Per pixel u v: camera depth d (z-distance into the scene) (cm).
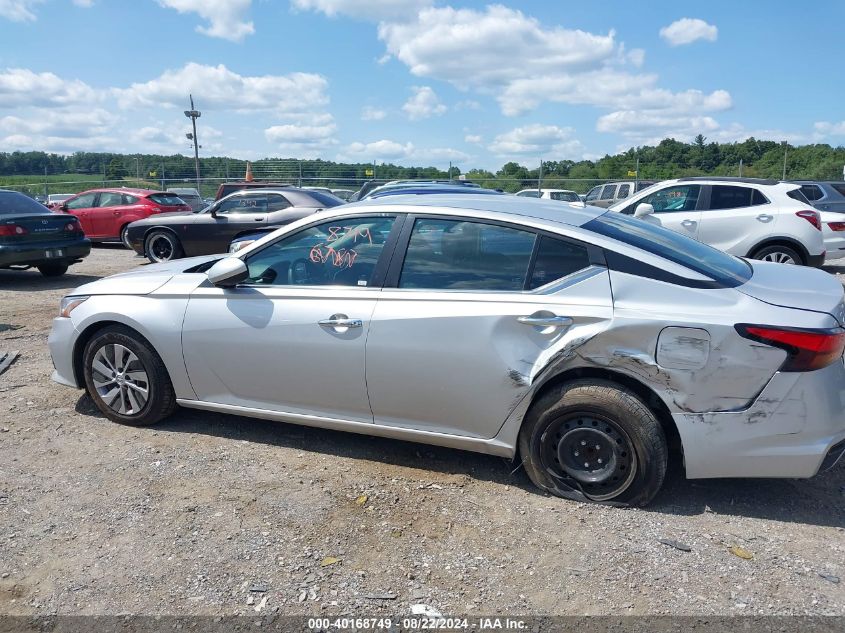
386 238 383
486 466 394
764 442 316
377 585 284
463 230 368
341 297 382
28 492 361
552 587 283
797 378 309
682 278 331
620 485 341
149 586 284
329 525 329
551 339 338
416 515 339
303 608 270
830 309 317
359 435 437
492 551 308
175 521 333
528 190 2388
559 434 348
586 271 342
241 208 1244
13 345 658
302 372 391
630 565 297
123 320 432
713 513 340
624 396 330
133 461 398
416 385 365
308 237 403
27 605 273
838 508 347
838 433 317
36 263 1059
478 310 350
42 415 470
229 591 280
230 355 409
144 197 1667
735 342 312
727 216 991
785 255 969
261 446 421
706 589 280
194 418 465
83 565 298
